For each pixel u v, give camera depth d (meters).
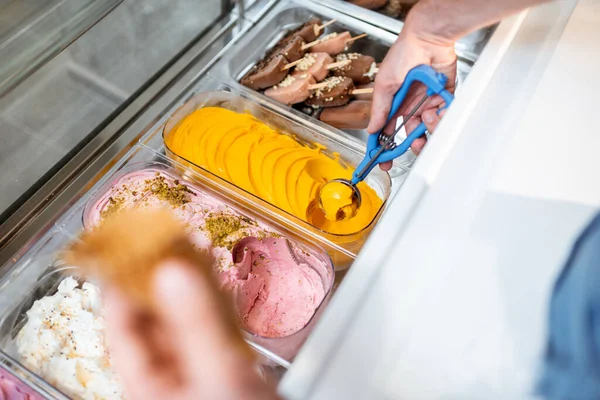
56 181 1.00
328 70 1.17
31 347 0.81
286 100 1.14
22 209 0.96
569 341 0.51
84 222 0.91
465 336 0.52
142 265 0.56
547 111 0.65
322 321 0.52
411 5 1.34
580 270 0.54
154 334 0.50
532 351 0.51
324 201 0.99
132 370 0.48
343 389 0.49
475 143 0.63
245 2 1.27
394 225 0.58
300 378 0.49
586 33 0.71
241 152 1.05
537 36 0.71
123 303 0.53
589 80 0.67
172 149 1.04
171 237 0.59
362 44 1.26
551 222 0.58
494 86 0.67
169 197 0.95
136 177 0.98
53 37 0.91
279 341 0.79
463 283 0.55
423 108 0.95
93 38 0.99
